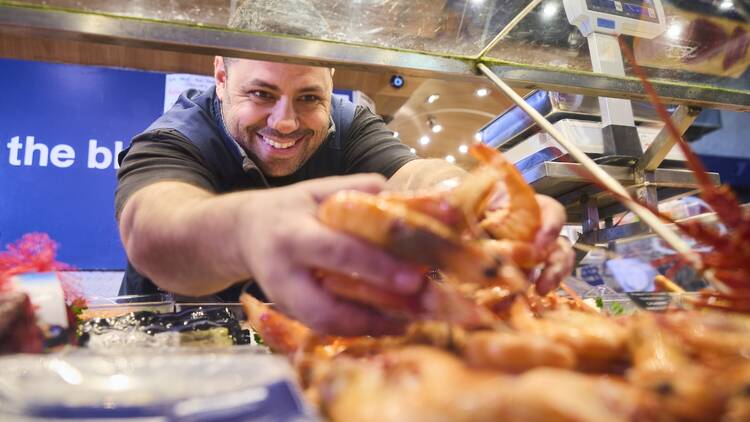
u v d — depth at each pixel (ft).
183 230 3.04
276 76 6.27
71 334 3.57
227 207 2.73
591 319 2.64
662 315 2.66
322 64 4.73
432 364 1.99
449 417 1.62
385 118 13.92
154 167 5.61
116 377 2.02
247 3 4.27
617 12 5.54
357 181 2.53
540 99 7.24
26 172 11.16
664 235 3.43
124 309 4.45
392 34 5.03
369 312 2.36
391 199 2.22
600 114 7.18
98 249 11.37
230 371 2.07
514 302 2.76
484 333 2.21
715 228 3.47
